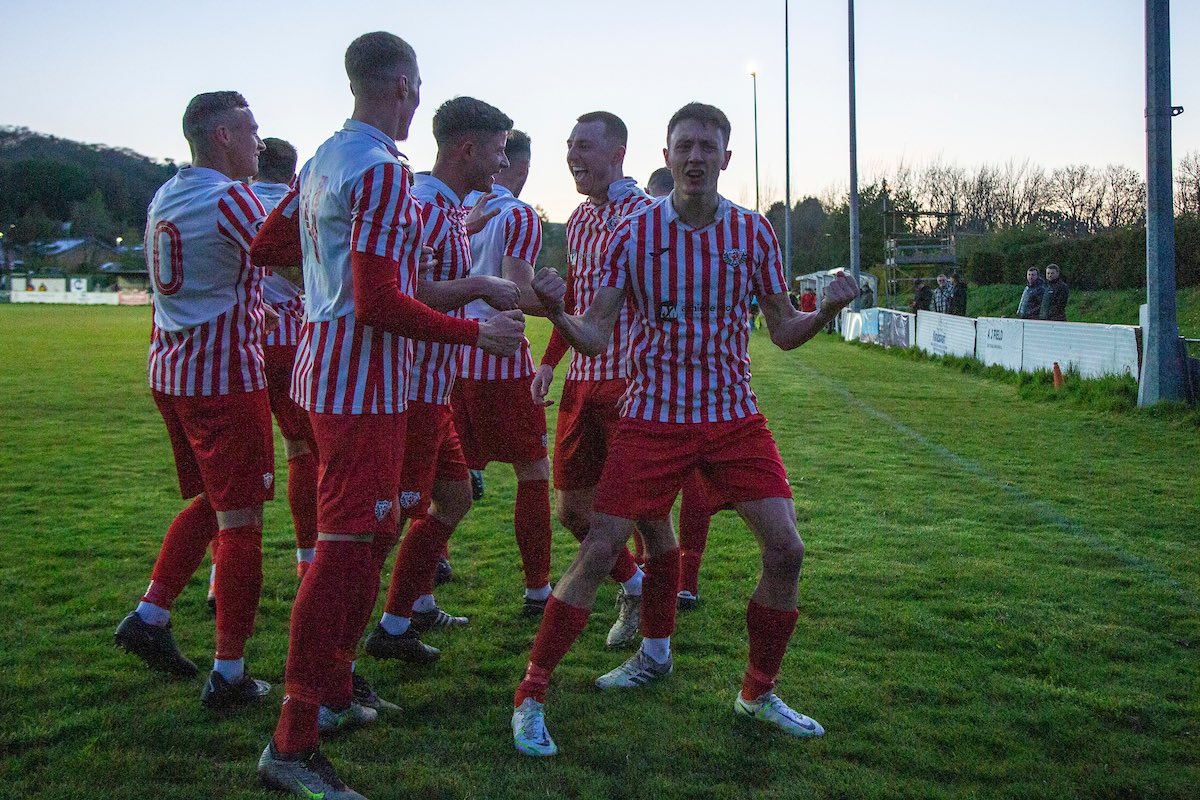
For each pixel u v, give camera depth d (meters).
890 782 2.47
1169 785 2.46
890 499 5.86
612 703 2.97
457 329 2.48
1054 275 13.17
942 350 16.89
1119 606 3.83
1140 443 7.99
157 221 2.92
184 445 3.11
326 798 2.34
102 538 4.88
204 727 2.75
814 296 28.00
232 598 2.87
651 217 2.86
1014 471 6.79
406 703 2.97
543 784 2.46
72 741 2.64
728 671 3.23
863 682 3.10
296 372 2.64
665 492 2.83
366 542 2.54
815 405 10.76
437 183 3.10
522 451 3.81
